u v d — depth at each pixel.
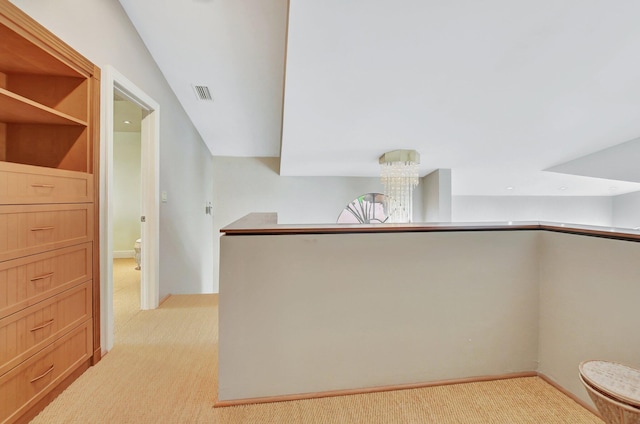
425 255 1.51
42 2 1.46
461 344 1.55
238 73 3.01
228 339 1.38
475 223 1.61
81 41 1.73
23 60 1.51
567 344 1.45
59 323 1.45
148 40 2.51
